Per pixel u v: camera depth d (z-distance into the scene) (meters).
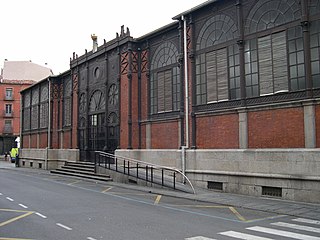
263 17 14.76
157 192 15.57
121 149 21.98
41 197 14.27
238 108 15.15
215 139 16.30
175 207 11.91
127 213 10.70
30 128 37.62
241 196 14.29
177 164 18.25
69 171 25.56
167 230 8.41
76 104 28.38
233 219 9.85
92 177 21.77
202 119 17.03
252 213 10.85
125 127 21.86
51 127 32.66
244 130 14.91
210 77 16.89
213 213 10.79
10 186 18.42
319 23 12.87
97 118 25.38
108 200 13.48
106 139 23.92
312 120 12.62
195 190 15.83
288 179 13.11
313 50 12.95
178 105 19.00
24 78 64.81
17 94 63.03
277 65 14.12
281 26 14.05
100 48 24.81
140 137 21.33
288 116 13.44
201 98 17.27
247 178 14.60
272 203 12.47
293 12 13.68
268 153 13.84
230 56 16.03
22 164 38.41
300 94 13.18
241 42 15.38
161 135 19.86
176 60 19.31
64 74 31.28
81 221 9.48
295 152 12.95
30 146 37.41
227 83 16.06
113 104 23.44
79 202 12.94
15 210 11.20
